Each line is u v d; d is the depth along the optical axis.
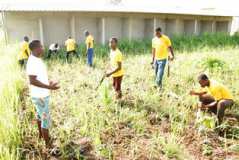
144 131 5.79
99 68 11.14
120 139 5.49
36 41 4.69
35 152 5.00
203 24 21.45
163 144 5.17
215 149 5.19
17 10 14.80
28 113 6.45
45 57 13.40
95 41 17.78
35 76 4.68
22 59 11.16
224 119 6.24
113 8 17.44
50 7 15.75
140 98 7.29
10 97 6.78
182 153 4.95
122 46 15.45
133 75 9.40
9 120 5.29
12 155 4.43
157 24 19.48
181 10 19.86
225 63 10.16
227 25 21.81
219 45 15.32
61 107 6.75
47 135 5.05
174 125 5.84
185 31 20.84
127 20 18.41
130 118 6.17
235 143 5.35
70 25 16.67
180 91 7.86
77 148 5.07
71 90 7.98
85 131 5.57
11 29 15.36
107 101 6.55
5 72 8.55
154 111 6.69
